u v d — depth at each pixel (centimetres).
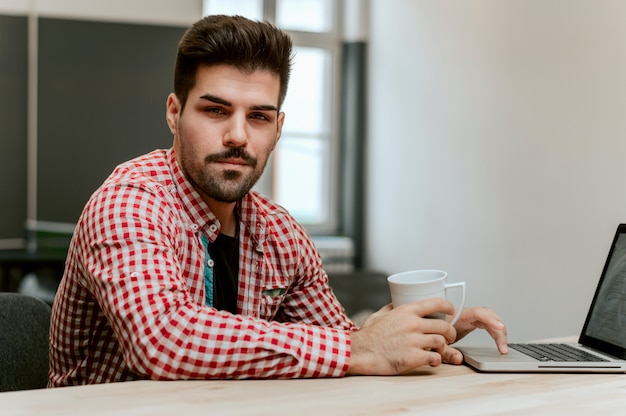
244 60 124
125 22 527
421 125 537
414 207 546
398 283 124
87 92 520
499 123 446
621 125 348
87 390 99
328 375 112
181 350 108
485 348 139
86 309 135
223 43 123
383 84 591
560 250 390
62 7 514
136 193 126
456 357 126
